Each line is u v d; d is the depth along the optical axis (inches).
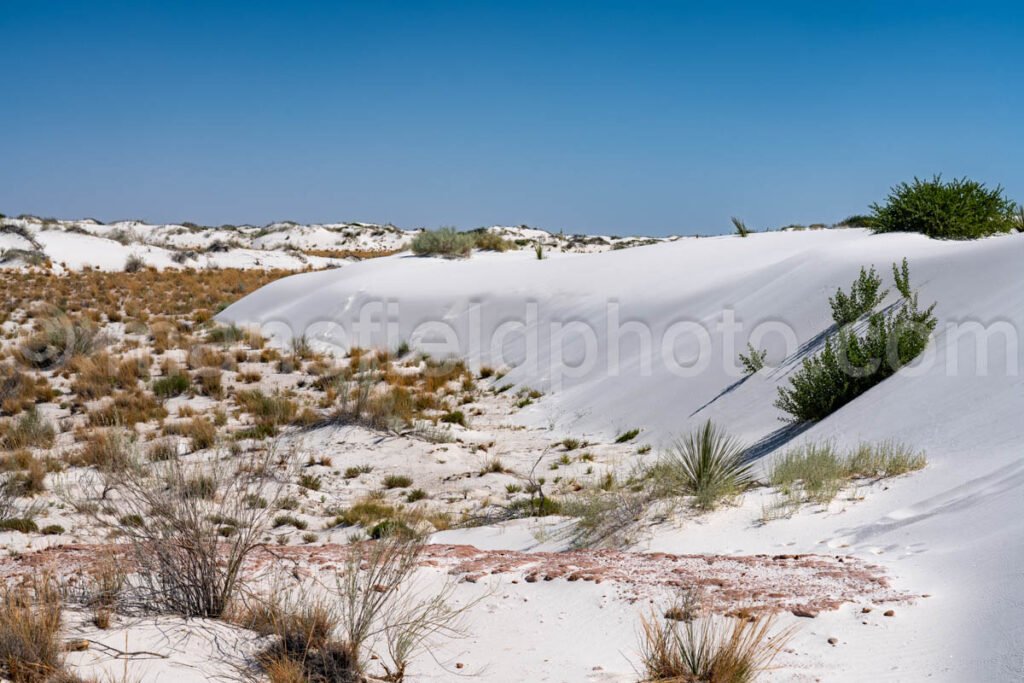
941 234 808.9
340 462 595.2
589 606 237.1
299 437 647.1
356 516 466.3
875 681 175.6
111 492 466.3
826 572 247.3
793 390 578.2
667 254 1074.1
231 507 322.0
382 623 231.3
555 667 201.2
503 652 213.8
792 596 225.3
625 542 343.3
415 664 208.1
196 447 617.6
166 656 192.9
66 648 189.5
